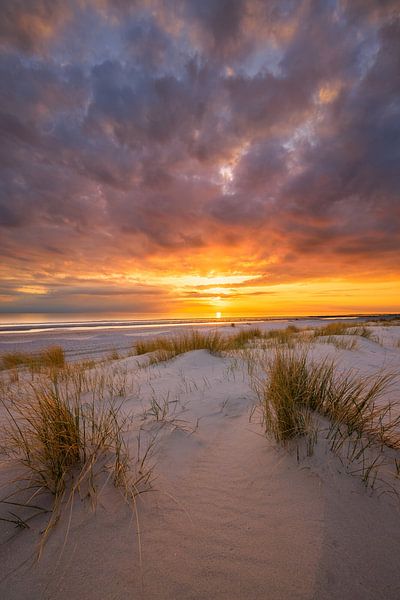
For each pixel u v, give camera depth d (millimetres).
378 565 1133
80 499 1499
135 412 2855
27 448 1783
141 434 2285
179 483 1672
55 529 1312
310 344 7391
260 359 5570
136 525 1349
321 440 1993
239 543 1256
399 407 2873
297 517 1389
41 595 1023
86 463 1772
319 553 1188
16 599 1009
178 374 4777
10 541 1252
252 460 1884
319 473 1678
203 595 1034
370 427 2213
